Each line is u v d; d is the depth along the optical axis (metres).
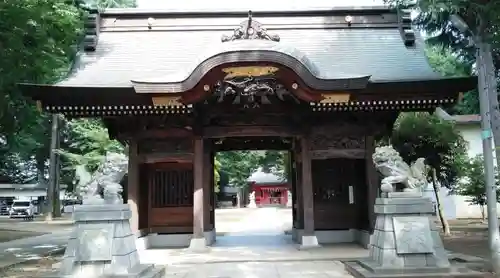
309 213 18.09
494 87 13.59
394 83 16.62
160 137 18.58
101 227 11.34
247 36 16.28
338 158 19.09
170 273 13.08
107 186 11.88
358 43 20.23
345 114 18.80
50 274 11.39
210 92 16.39
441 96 17.12
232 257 15.92
